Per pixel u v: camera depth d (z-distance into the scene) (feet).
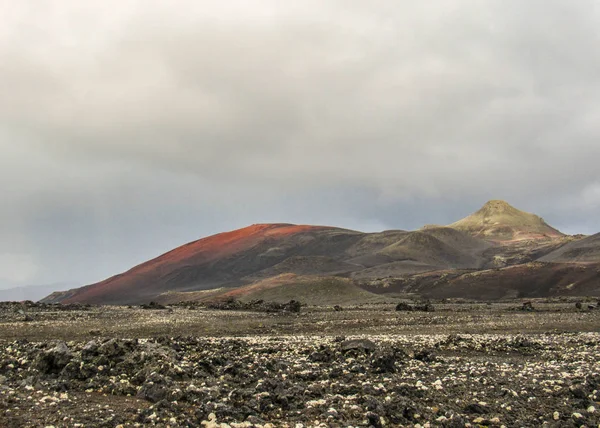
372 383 68.08
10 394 54.70
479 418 54.24
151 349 77.05
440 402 59.88
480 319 209.67
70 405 52.90
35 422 45.75
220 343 106.52
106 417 48.44
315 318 219.61
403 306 280.72
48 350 71.97
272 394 57.52
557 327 181.57
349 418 51.85
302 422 50.65
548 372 78.43
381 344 109.50
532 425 54.13
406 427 51.08
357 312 254.47
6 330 158.30
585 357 100.68
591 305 307.17
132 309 266.77
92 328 167.63
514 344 120.06
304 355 95.45
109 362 71.87
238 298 476.13
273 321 206.49
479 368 82.99
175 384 61.36
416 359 94.53
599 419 55.36
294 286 468.34
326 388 63.87
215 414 50.06
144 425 47.50
